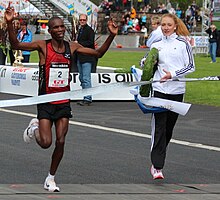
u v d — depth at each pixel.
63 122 7.74
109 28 7.70
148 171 9.16
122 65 29.52
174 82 8.38
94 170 9.12
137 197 7.63
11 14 7.43
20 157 9.88
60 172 8.94
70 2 37.47
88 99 16.41
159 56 8.38
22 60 23.80
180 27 8.45
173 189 8.11
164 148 8.47
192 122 13.84
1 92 18.78
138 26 56.00
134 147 10.92
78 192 7.81
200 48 42.16
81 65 16.08
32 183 8.25
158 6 59.03
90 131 12.45
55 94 7.58
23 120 13.62
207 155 10.39
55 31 7.62
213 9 45.94
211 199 7.64
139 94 8.35
